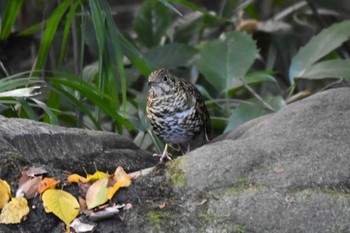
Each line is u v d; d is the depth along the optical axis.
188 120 10.73
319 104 9.66
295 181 8.38
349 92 9.91
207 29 18.05
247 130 10.24
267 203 8.19
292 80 13.77
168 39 17.53
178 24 17.58
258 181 8.42
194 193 8.43
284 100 13.82
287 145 8.86
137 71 15.28
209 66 14.38
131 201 8.46
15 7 13.63
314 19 18.53
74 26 14.17
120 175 8.66
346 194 8.30
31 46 15.45
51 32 12.48
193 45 16.66
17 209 8.24
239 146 8.81
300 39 18.19
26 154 9.09
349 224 8.06
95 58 18.02
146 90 14.30
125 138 10.07
